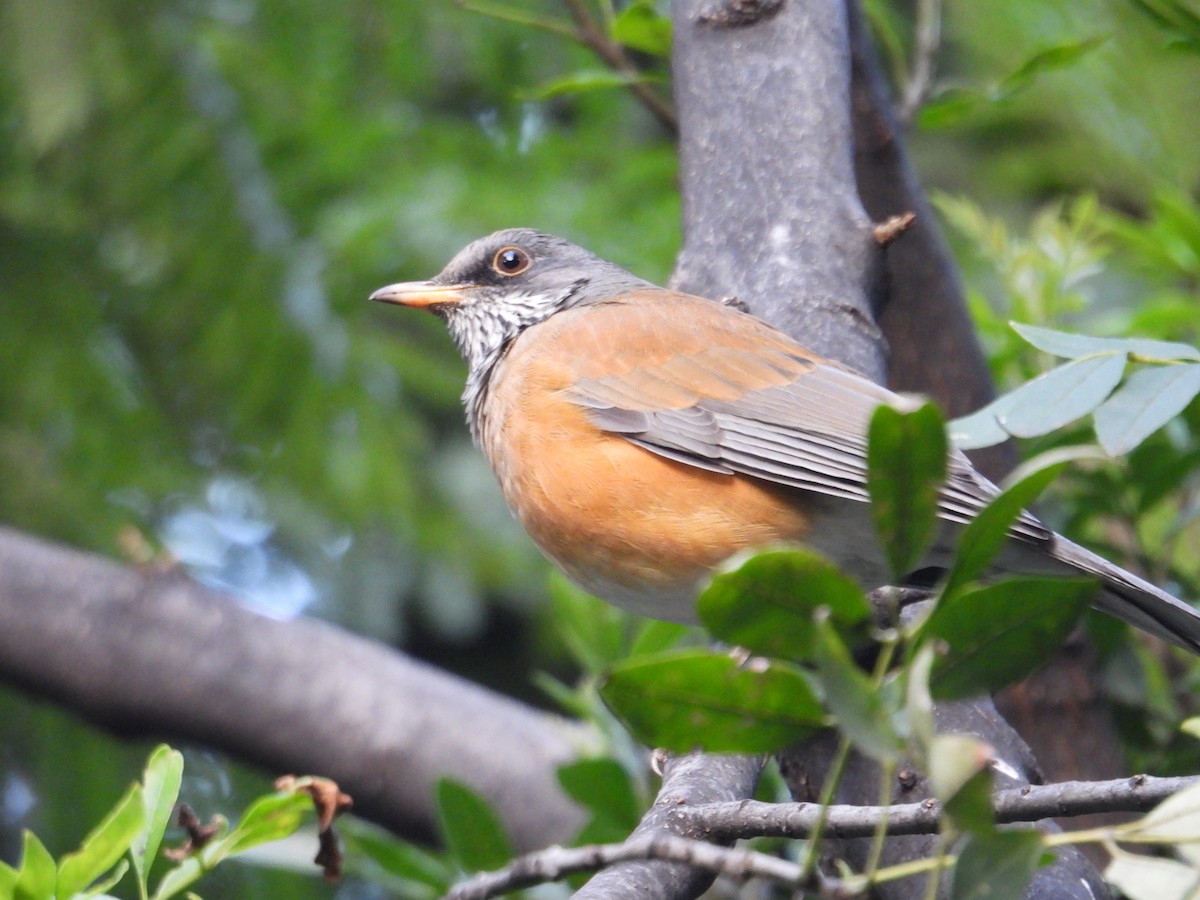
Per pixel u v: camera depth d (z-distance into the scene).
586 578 8.50
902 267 9.18
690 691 4.50
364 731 11.51
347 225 13.05
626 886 5.45
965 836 5.13
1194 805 4.24
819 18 8.62
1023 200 14.69
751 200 8.46
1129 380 6.23
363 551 13.29
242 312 13.33
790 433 8.02
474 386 9.87
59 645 11.53
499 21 13.93
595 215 13.12
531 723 11.70
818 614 4.14
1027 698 8.60
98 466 13.26
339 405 13.28
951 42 14.16
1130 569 9.16
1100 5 13.25
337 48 13.87
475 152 13.78
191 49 13.40
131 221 13.32
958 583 4.41
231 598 11.95
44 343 13.38
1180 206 9.82
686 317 8.45
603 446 8.27
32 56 12.80
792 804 5.38
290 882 12.28
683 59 8.79
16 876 5.40
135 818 5.46
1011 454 9.33
